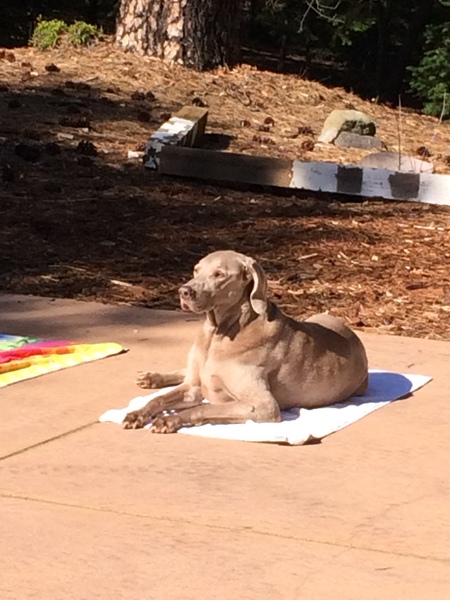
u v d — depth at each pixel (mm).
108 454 3510
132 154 8438
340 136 9406
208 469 3383
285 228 7039
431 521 3039
